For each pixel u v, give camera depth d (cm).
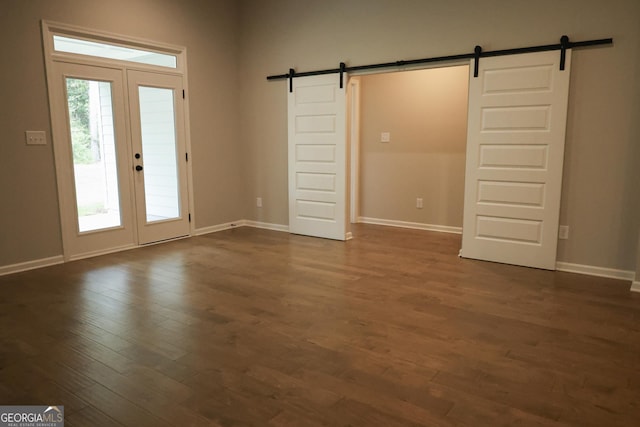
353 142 648
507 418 198
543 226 419
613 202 392
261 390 220
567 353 258
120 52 479
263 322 302
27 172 414
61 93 431
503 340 275
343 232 543
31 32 407
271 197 611
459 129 572
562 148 402
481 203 448
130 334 283
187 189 561
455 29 444
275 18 565
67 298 347
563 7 391
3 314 315
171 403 209
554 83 399
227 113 602
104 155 473
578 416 199
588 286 375
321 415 200
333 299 345
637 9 364
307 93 545
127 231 500
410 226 626
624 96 377
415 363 246
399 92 610
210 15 565
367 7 494
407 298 346
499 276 403
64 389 221
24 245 418
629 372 237
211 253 485
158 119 520
